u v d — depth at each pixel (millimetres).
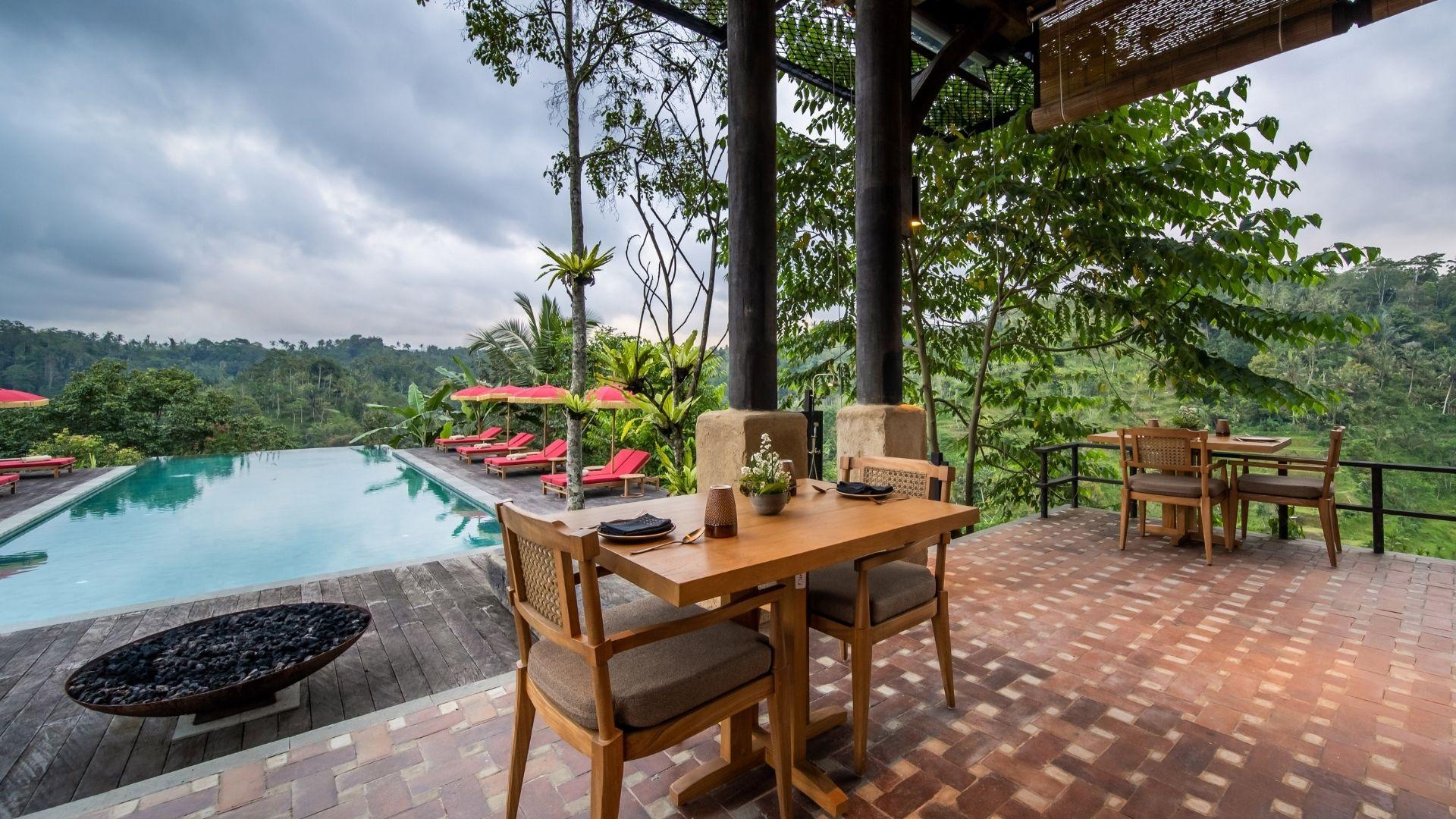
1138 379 7809
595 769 1223
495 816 1568
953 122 5906
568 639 1249
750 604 1426
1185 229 5047
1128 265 4770
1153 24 3266
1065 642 2648
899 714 2064
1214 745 1854
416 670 2682
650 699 1260
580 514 1918
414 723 2039
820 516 1885
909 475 2453
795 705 1698
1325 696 2152
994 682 2279
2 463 10641
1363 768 1728
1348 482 9367
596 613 1196
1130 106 4969
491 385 16172
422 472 12609
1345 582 3447
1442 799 1588
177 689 2127
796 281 6086
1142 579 3545
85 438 14047
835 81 5324
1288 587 3367
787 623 1686
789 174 5465
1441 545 8664
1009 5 3895
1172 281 4848
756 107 3123
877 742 1899
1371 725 1957
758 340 3148
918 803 1603
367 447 18500
